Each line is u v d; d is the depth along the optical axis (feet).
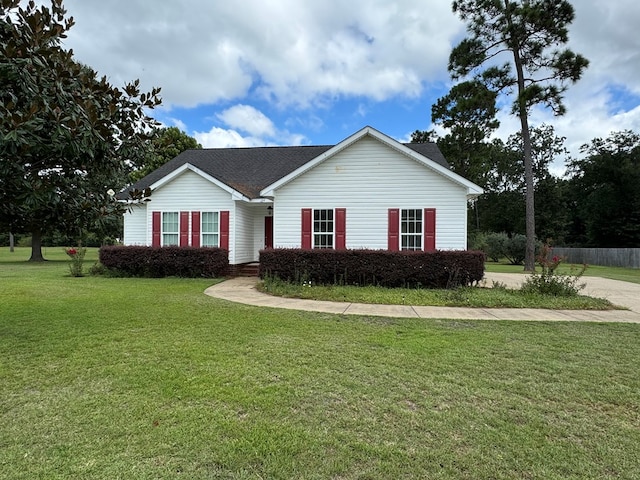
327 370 13.35
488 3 57.67
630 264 83.20
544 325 20.85
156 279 42.09
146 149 16.62
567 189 118.62
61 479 7.21
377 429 9.29
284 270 36.91
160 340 16.98
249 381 12.23
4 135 11.29
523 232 116.67
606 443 8.79
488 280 43.45
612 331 19.56
